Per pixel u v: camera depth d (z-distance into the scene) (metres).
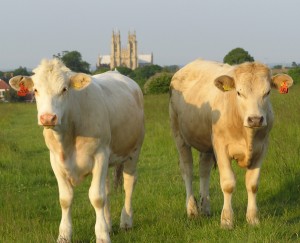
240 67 6.95
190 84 8.82
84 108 6.43
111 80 7.89
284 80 6.97
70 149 6.43
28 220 7.75
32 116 32.75
